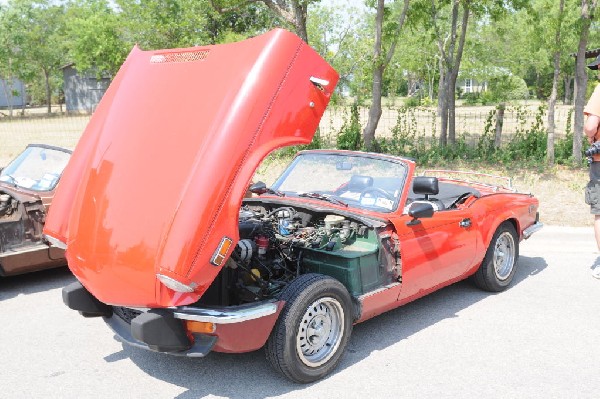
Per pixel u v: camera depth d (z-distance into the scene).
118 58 28.25
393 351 4.78
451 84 15.12
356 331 5.22
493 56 29.52
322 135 16.86
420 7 14.52
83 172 4.46
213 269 3.63
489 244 5.95
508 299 6.04
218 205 3.61
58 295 6.21
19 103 67.06
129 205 3.89
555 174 12.27
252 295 4.21
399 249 4.73
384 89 49.88
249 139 3.76
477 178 11.66
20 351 4.77
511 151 14.33
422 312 5.69
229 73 4.00
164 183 3.80
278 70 3.93
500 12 14.64
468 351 4.78
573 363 4.56
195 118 3.93
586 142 14.12
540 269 7.05
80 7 44.66
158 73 4.47
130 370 4.44
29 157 7.22
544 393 4.09
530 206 6.65
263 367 4.50
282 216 4.91
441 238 5.20
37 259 6.22
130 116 4.30
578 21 12.46
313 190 5.37
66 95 50.31
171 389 4.14
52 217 4.51
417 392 4.10
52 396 4.04
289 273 4.60
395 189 5.00
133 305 3.87
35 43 47.09
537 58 29.00
